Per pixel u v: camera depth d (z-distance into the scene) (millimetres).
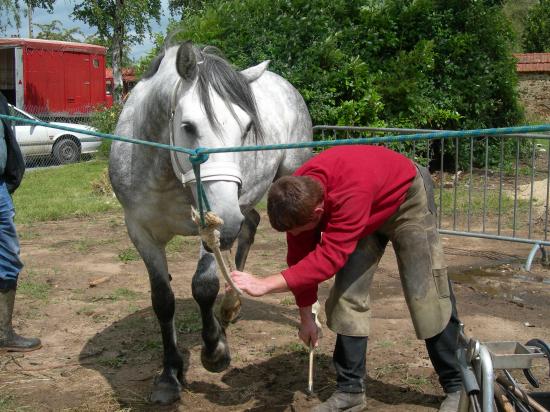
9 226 4156
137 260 6738
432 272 3090
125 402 3531
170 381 3559
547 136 6426
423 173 3207
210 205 2920
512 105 12508
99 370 3979
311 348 3100
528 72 20797
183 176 3051
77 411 3436
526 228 7875
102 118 16156
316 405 3418
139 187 3428
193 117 2957
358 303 3070
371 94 10852
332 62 11023
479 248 7156
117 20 21953
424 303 3080
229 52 10992
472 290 5500
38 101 18422
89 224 8672
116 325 4781
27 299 5422
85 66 19484
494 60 12320
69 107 19109
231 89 3037
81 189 11469
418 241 3057
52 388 3729
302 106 4988
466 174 11688
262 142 3326
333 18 11664
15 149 4148
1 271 4168
